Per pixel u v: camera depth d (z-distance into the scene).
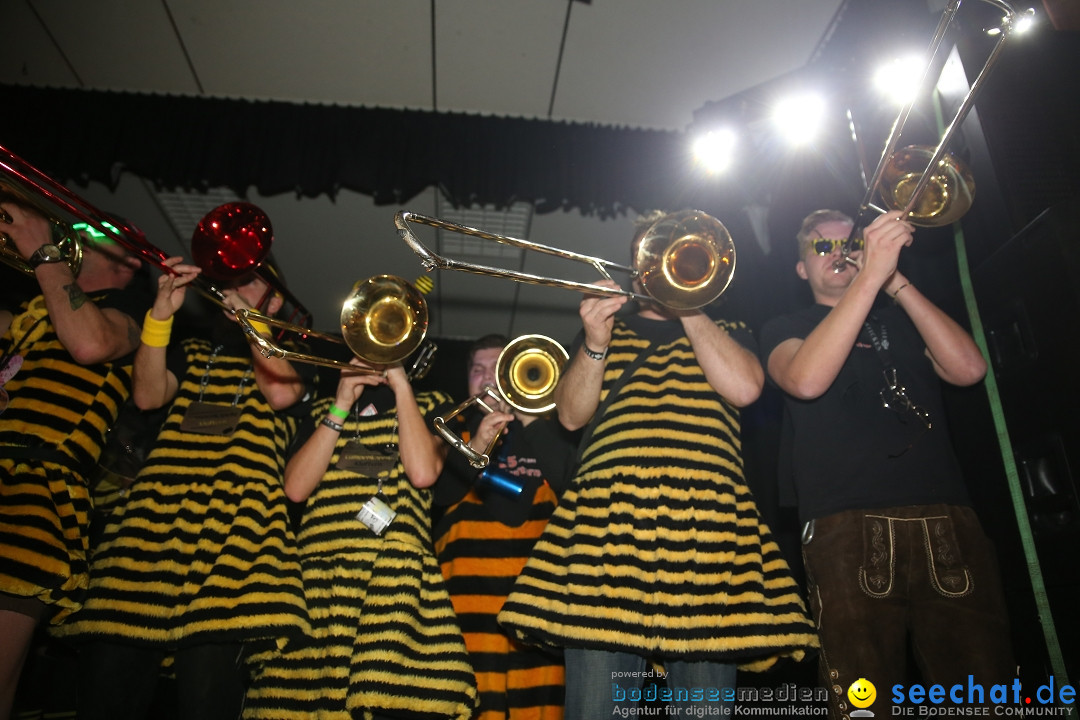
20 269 2.06
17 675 1.69
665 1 3.41
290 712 1.85
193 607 1.79
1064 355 1.78
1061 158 2.15
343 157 4.01
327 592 1.96
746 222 4.03
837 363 1.83
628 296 1.89
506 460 2.58
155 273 5.17
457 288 5.44
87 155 3.88
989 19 2.32
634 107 4.12
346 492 2.10
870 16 3.05
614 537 1.71
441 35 3.65
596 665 1.69
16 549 1.69
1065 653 1.75
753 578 1.70
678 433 1.82
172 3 3.49
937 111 2.41
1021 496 1.91
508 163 4.11
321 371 4.75
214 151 3.96
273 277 2.31
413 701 1.81
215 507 1.93
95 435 1.94
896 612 1.74
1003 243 2.15
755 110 3.82
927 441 1.88
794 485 2.01
